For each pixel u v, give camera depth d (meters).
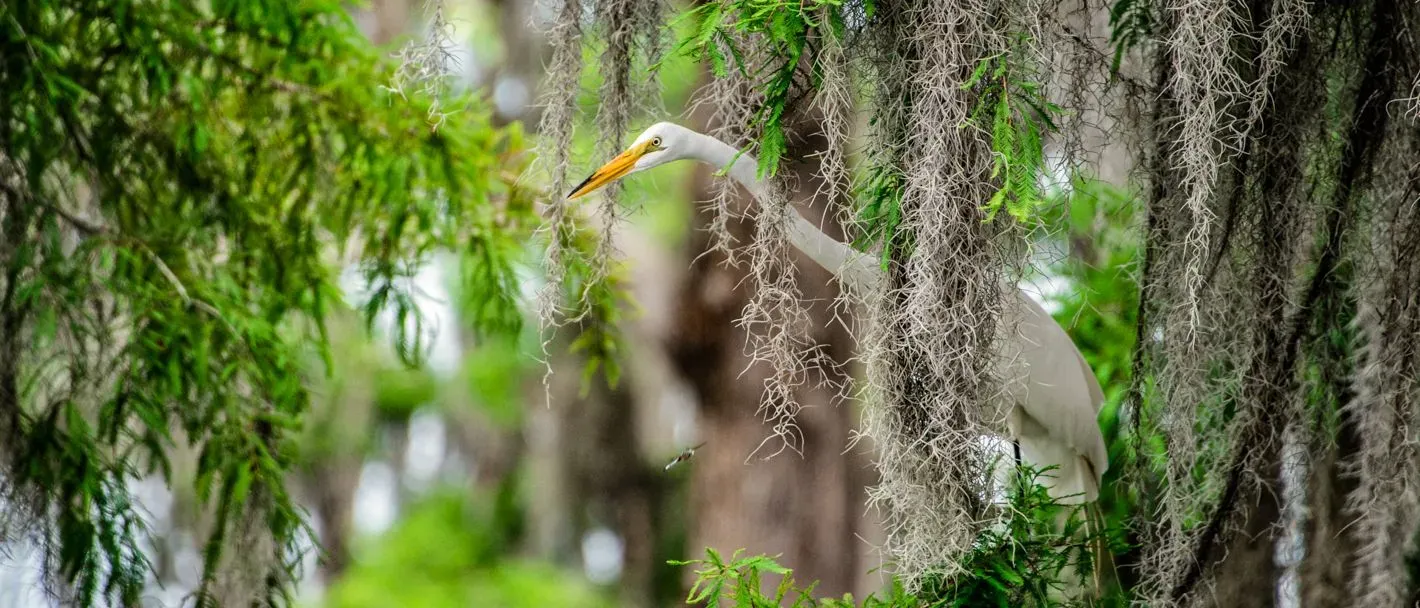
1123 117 5.88
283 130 8.40
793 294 5.44
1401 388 5.48
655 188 8.74
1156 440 6.43
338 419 18.16
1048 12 5.20
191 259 7.87
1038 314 6.46
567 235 6.69
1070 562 6.07
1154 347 5.88
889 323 5.16
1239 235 5.69
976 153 4.93
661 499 19.47
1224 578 6.79
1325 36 5.61
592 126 6.43
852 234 5.76
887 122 5.11
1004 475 5.75
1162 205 5.64
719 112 5.87
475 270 8.88
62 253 7.04
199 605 7.07
